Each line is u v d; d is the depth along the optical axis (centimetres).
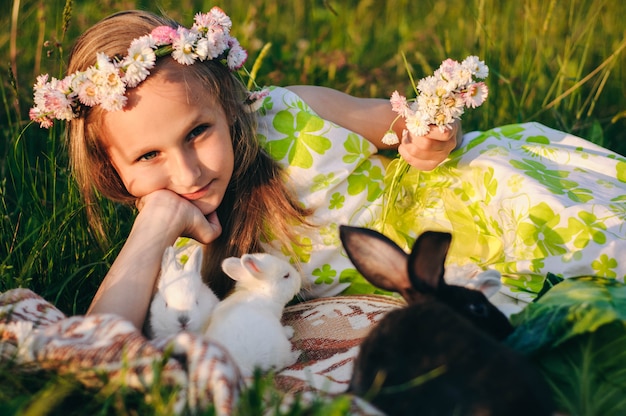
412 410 174
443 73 275
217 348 193
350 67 450
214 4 491
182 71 270
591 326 194
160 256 257
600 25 468
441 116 278
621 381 193
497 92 417
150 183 270
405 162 305
